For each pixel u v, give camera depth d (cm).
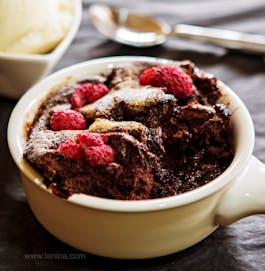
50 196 40
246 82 52
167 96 43
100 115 42
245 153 41
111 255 41
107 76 46
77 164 40
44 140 41
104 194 40
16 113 43
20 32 48
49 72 50
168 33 55
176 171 42
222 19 57
